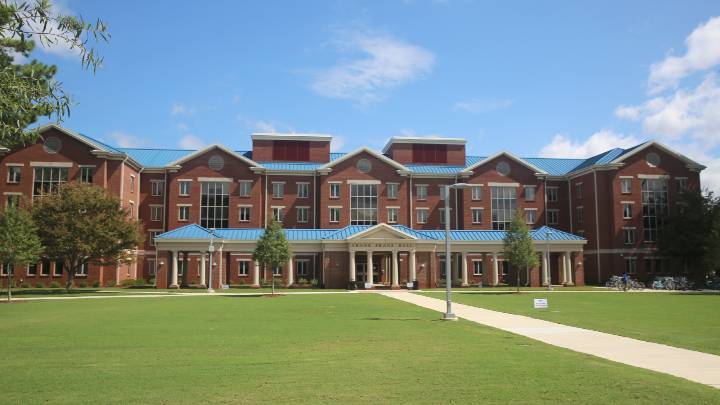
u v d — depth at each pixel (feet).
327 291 188.44
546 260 222.48
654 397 36.73
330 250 213.05
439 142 280.10
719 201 236.22
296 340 64.54
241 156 253.85
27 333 71.67
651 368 47.37
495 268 230.68
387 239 209.77
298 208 258.16
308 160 268.82
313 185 260.42
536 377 43.04
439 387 39.73
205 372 45.42
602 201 256.52
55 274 213.87
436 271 220.43
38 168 220.43
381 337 67.21
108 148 232.94
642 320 87.97
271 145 266.98
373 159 260.21
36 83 42.22
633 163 256.73
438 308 112.27
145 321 86.84
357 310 107.65
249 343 62.18
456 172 268.21
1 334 70.74
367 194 258.16
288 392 38.34
